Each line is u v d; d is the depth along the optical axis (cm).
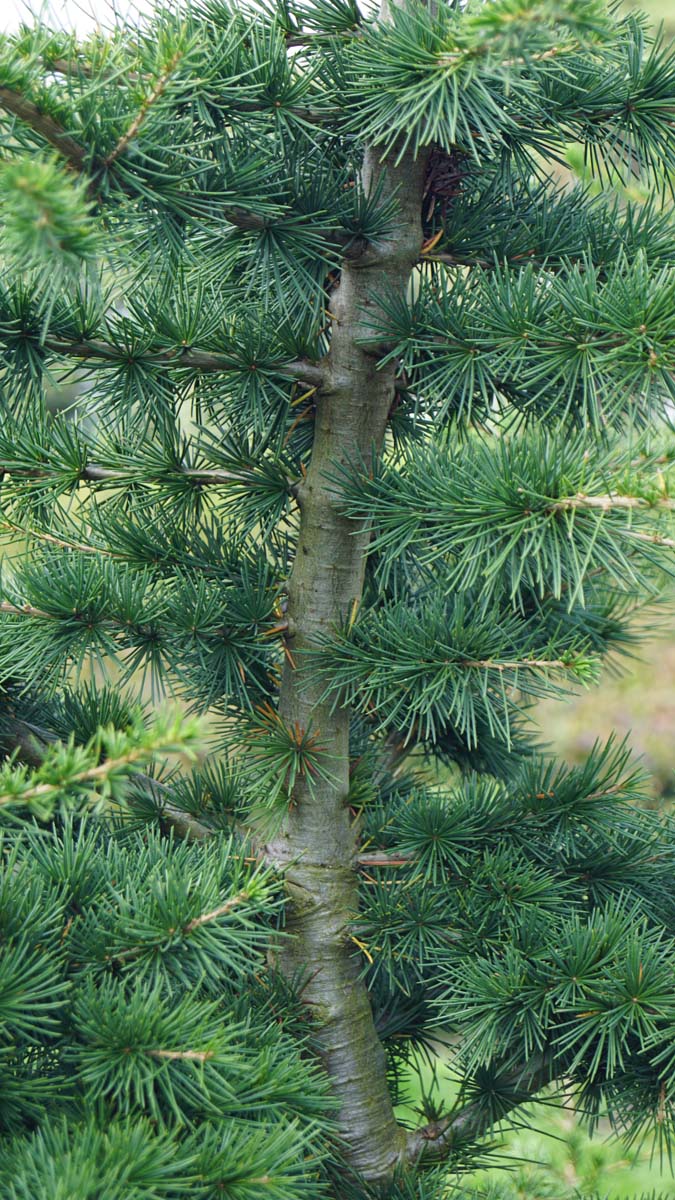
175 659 137
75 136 91
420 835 137
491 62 92
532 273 116
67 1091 109
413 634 130
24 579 131
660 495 94
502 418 134
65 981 109
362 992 143
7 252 86
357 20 126
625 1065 132
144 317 123
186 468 139
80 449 133
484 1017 126
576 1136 182
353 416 133
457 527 109
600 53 108
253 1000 135
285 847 141
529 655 125
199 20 115
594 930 127
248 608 136
